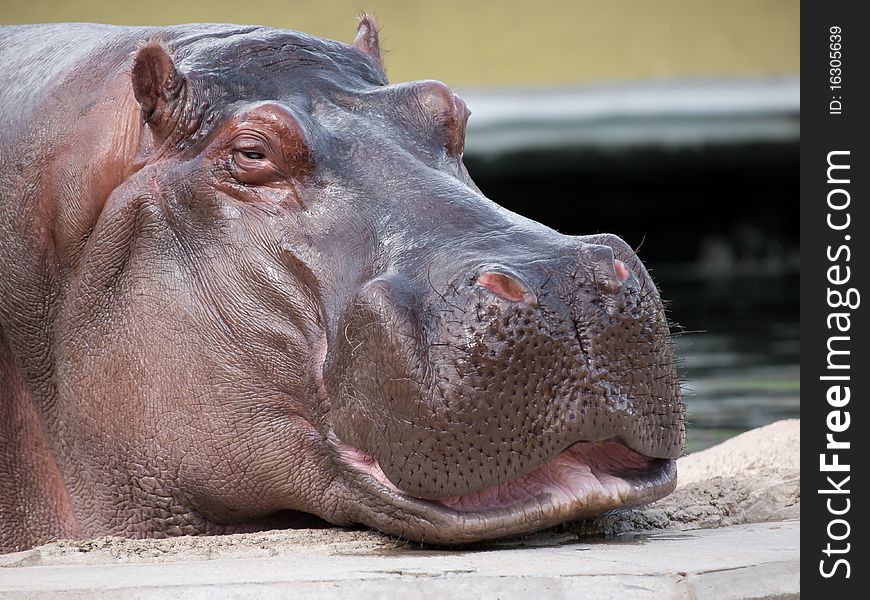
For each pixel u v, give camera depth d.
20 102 21.42
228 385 18.86
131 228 19.62
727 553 16.19
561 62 103.88
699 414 34.75
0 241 20.80
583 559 15.88
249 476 18.92
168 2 94.75
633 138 102.00
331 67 20.36
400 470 16.83
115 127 20.06
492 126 102.44
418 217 18.02
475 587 14.71
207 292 19.02
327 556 16.72
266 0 96.19
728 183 113.12
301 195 18.72
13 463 20.89
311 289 18.34
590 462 17.55
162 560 17.11
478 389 16.38
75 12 92.25
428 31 103.50
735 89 100.50
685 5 102.44
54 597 14.66
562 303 16.61
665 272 107.94
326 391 17.84
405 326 16.67
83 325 19.91
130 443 19.55
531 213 116.06
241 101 19.64
